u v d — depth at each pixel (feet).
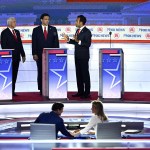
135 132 55.42
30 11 91.81
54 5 91.91
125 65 88.43
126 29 92.02
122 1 92.27
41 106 68.13
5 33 71.26
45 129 47.73
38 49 71.46
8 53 67.10
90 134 52.13
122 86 69.56
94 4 91.91
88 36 68.90
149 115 67.56
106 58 68.08
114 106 68.64
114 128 48.47
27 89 79.92
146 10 92.38
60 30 91.15
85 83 70.49
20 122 59.06
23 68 86.43
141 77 85.66
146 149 38.86
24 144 39.45
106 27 91.81
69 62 88.02
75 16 91.91
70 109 67.62
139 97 73.26
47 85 68.54
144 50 91.50
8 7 91.56
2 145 39.34
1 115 66.33
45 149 41.37
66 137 50.98
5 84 67.97
